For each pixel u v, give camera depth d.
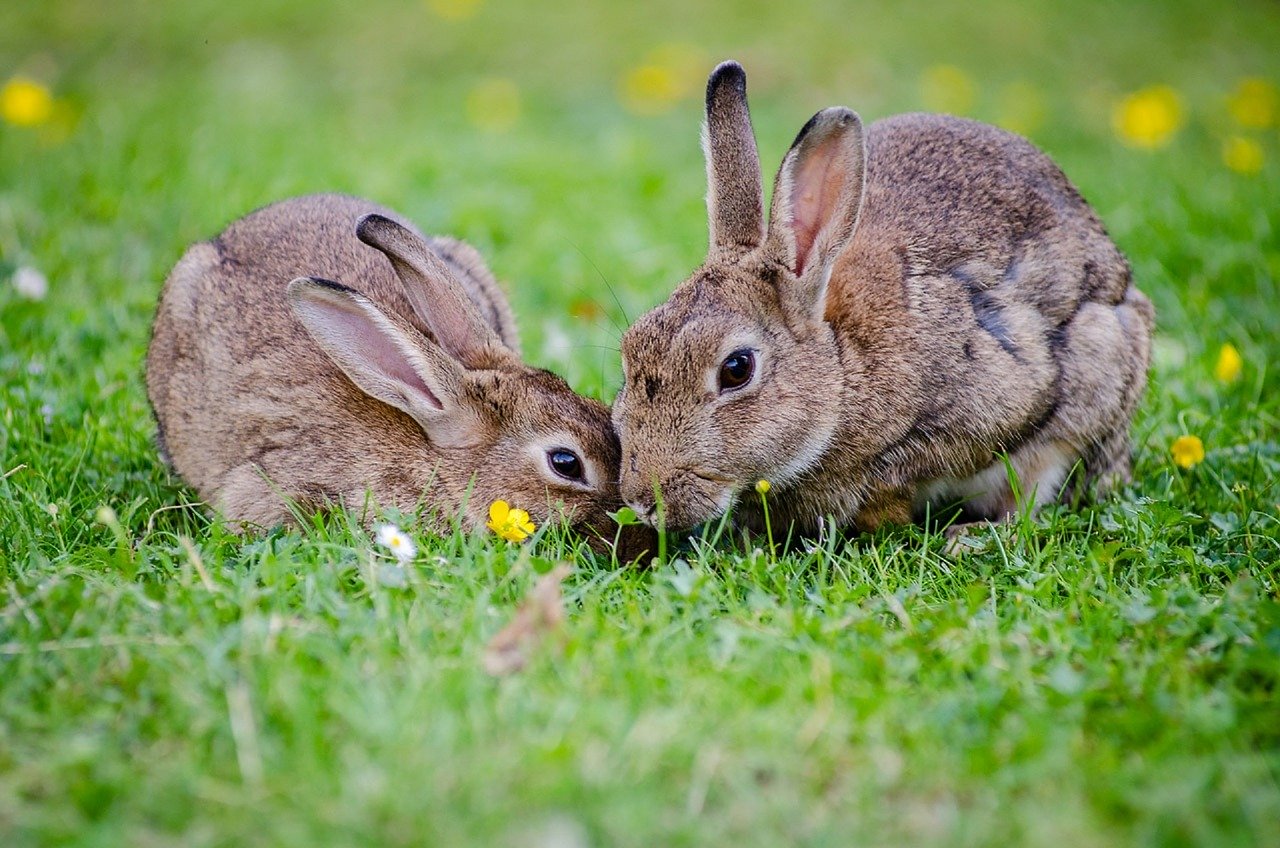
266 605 8.16
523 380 10.73
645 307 14.23
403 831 6.17
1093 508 10.49
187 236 15.30
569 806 6.28
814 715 6.98
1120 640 8.11
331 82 23.31
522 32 26.05
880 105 22.17
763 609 8.31
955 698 7.19
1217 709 7.17
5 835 6.25
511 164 18.03
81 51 24.16
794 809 6.41
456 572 8.63
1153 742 6.94
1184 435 11.60
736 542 10.32
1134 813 6.37
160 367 11.53
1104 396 11.02
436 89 23.14
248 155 17.69
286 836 6.11
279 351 10.94
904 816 6.43
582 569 9.23
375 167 17.50
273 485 10.52
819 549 9.41
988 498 11.10
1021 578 9.09
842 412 10.04
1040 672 7.68
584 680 7.22
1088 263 11.13
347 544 9.50
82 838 6.11
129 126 18.98
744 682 7.25
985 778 6.59
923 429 10.31
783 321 9.88
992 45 26.17
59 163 17.02
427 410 10.50
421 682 7.10
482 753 6.59
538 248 15.49
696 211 16.56
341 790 6.37
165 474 11.45
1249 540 9.58
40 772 6.61
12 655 7.57
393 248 10.69
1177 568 9.22
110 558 8.93
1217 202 16.31
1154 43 26.75
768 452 9.69
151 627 7.84
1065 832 6.22
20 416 11.25
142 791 6.45
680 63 23.53
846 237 9.79
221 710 7.03
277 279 11.37
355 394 10.78
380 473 10.50
